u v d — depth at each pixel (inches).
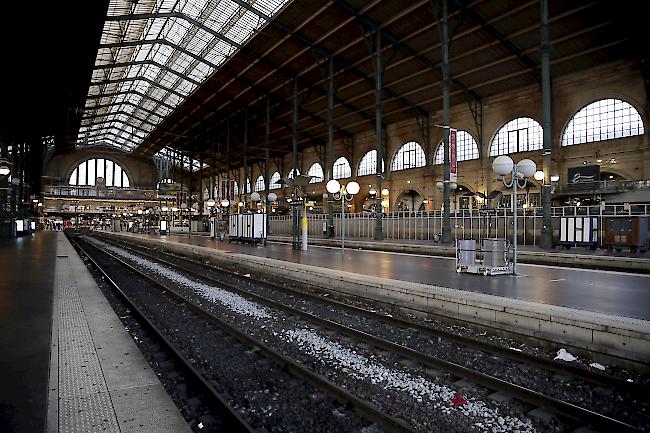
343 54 1325.0
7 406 121.7
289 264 599.5
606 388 195.5
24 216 1708.9
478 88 1432.1
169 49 1544.0
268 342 279.0
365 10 1093.1
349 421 164.2
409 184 1775.3
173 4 1258.6
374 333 300.4
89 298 344.8
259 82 1598.2
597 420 157.3
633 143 1151.6
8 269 488.4
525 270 520.4
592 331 241.3
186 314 365.4
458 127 1592.0
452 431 158.4
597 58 1181.1
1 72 892.0
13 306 267.7
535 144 1373.0
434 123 1673.2
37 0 660.7
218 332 299.1
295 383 202.4
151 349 260.5
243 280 587.5
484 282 414.9
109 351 204.4
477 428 160.4
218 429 157.5
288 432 158.2
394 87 1494.8
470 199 1438.2
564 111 1302.9
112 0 1179.3
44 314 244.1
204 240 1467.8
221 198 1678.2
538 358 225.3
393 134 1860.2
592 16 1007.6
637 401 183.6
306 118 1883.6
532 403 177.8
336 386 186.7
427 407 177.9
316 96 1660.9
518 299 316.8
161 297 456.1
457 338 270.7
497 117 1467.8
